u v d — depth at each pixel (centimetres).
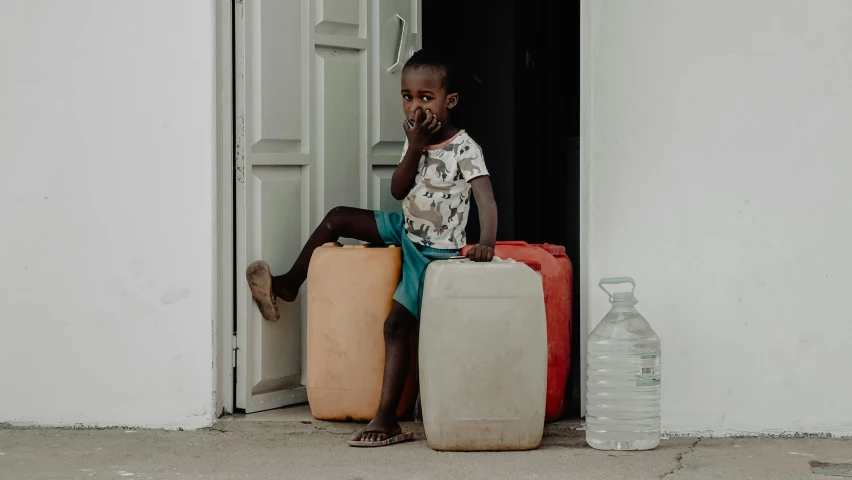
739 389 418
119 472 363
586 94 427
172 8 426
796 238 412
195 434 420
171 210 430
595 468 363
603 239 427
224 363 438
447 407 381
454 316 379
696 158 417
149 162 431
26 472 364
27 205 440
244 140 436
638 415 397
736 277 416
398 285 419
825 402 414
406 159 415
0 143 441
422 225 424
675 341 421
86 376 437
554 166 706
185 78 426
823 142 410
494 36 682
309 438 409
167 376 432
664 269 421
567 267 435
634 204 423
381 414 400
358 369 427
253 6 438
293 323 466
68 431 431
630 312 406
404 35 514
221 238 432
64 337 438
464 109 694
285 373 462
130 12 430
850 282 411
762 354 416
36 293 440
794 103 411
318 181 469
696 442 409
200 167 425
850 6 406
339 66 476
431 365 381
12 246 441
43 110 438
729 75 414
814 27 408
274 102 446
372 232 447
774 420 416
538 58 699
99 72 433
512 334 380
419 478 349
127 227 433
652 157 421
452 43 696
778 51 411
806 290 413
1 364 443
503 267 379
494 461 372
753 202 414
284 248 457
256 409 450
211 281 427
